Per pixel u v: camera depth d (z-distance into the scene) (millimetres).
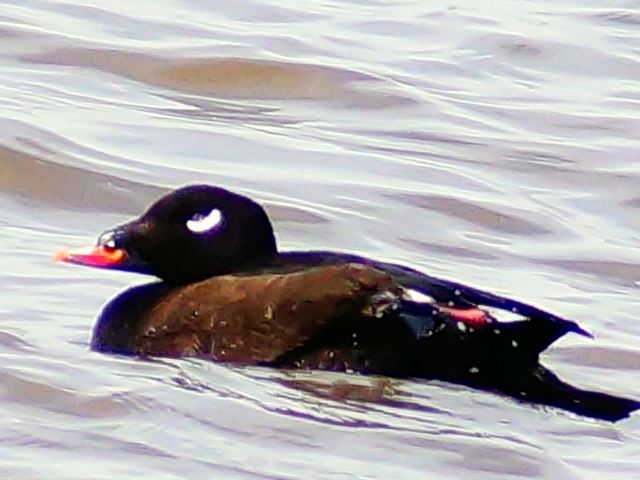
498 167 17484
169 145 17219
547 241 15539
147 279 13430
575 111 19281
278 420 11078
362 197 16156
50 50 19672
